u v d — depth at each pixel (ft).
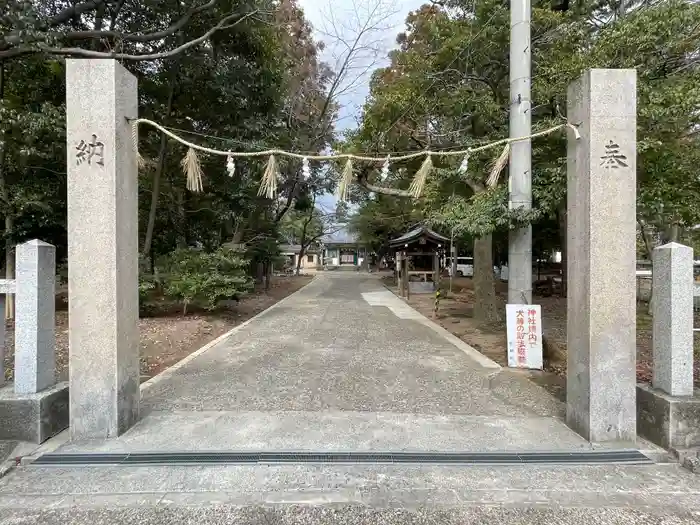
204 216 49.85
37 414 10.78
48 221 31.32
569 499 8.72
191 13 30.96
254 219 53.57
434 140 32.14
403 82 31.19
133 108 12.10
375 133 32.35
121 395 11.46
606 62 18.03
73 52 25.55
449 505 8.49
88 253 11.09
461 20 29.14
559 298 53.42
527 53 20.33
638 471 9.78
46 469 9.77
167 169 42.11
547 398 14.83
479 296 33.76
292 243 173.58
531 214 19.25
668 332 10.99
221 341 25.27
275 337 26.61
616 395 10.99
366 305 45.62
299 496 8.73
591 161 11.05
